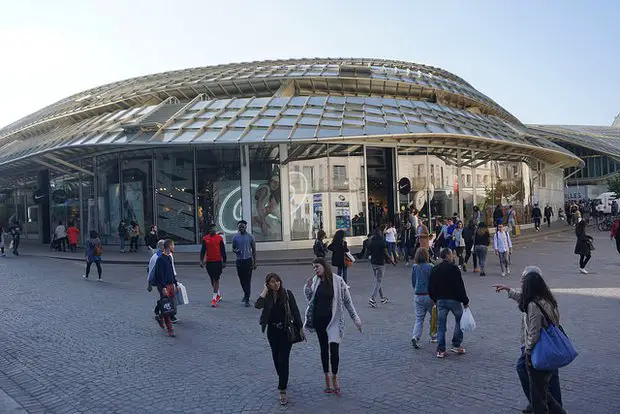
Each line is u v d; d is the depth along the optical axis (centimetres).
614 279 1593
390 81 3095
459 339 854
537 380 536
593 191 7050
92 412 643
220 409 641
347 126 2486
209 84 3028
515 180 3812
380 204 2912
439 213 3075
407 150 2975
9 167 3591
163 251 1048
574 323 1030
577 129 7938
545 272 1780
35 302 1405
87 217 3212
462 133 2711
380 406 636
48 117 3588
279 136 2375
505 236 1783
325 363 698
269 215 2714
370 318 1149
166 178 2788
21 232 4181
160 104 2838
